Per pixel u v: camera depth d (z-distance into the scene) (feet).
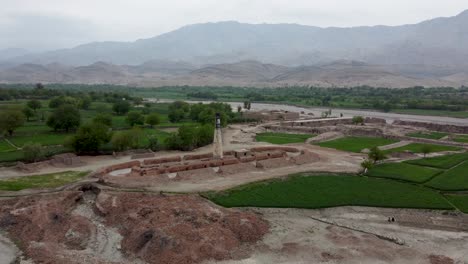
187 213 231.30
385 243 215.72
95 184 294.46
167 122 637.71
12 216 234.79
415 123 651.25
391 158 397.80
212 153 388.16
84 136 385.50
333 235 223.92
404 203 265.54
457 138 527.40
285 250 204.74
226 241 205.26
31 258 192.03
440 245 215.51
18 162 346.13
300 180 311.47
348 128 572.10
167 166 331.77
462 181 309.22
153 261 190.08
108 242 212.84
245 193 279.69
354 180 313.73
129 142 403.95
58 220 231.71
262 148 426.10
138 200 257.75
